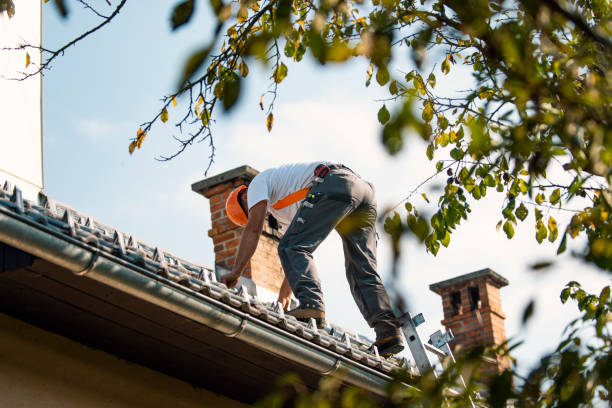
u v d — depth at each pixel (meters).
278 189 6.14
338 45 2.24
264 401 2.48
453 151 4.92
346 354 5.15
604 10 3.73
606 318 2.56
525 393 2.41
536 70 2.47
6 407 4.52
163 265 4.25
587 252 2.52
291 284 5.72
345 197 5.90
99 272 3.99
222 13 2.55
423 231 2.50
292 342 4.81
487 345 2.46
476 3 2.34
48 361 4.82
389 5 2.39
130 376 5.25
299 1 4.04
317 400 2.47
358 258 6.05
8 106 6.52
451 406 2.52
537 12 2.41
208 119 4.21
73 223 4.04
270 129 4.32
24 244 3.76
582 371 2.47
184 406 5.52
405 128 2.03
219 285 4.71
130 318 4.62
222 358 5.17
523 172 4.99
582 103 2.51
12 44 6.68
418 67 2.78
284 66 4.21
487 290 11.62
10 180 6.35
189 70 2.18
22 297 4.43
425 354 5.48
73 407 4.84
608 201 2.67
